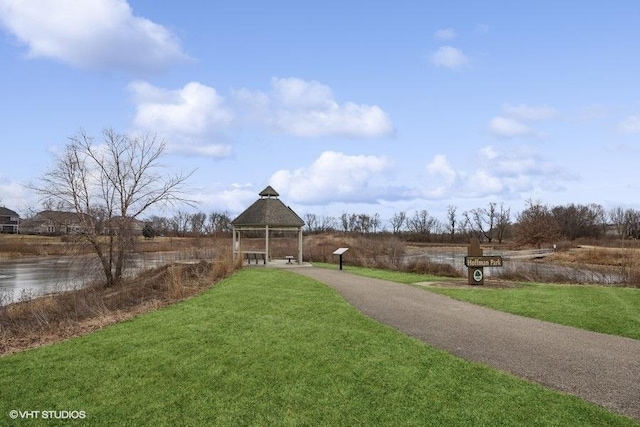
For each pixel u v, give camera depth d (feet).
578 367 24.77
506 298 46.34
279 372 23.39
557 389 21.62
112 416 18.95
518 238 223.30
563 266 114.01
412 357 25.63
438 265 79.82
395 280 63.52
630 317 37.73
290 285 54.19
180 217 225.76
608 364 25.34
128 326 32.81
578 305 42.80
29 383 22.24
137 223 74.33
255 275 66.39
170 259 100.37
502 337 30.94
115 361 25.20
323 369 23.77
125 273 78.43
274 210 94.38
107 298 52.39
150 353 26.40
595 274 84.84
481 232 290.76
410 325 34.30
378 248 123.65
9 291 72.84
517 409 19.15
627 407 19.63
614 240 224.12
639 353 27.53
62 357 25.88
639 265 79.30
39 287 78.13
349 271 77.77
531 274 73.82
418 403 19.81
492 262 58.44
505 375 22.94
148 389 21.52
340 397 20.51
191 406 19.77
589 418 18.30
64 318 39.14
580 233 260.42
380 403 19.88
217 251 98.17
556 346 28.86
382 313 38.70
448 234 297.12
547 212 228.84
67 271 82.38
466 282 62.23
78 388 21.68
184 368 24.03
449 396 20.47
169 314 36.81
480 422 18.12
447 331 32.50
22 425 18.28
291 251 122.83
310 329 31.63
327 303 41.50
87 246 69.15
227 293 47.29
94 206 69.00
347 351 26.71
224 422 18.37
